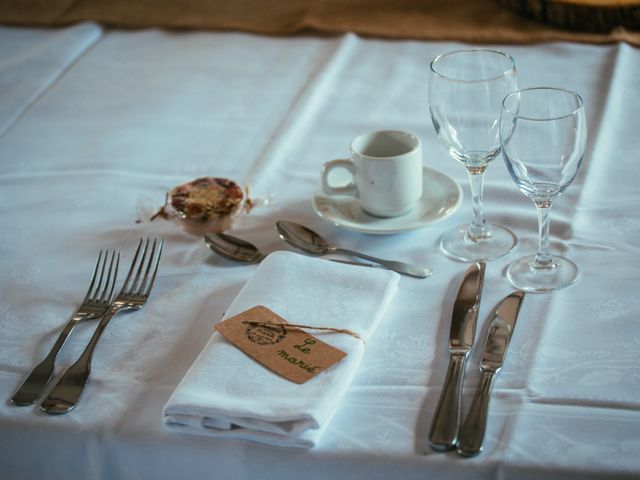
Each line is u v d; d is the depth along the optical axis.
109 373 0.74
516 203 0.97
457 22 1.49
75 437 0.68
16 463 0.70
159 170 1.15
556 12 1.40
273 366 0.68
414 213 0.95
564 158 0.75
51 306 0.86
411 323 0.77
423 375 0.70
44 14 1.71
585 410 0.64
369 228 0.91
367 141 0.96
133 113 1.33
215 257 0.91
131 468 0.68
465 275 0.81
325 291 0.78
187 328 0.80
